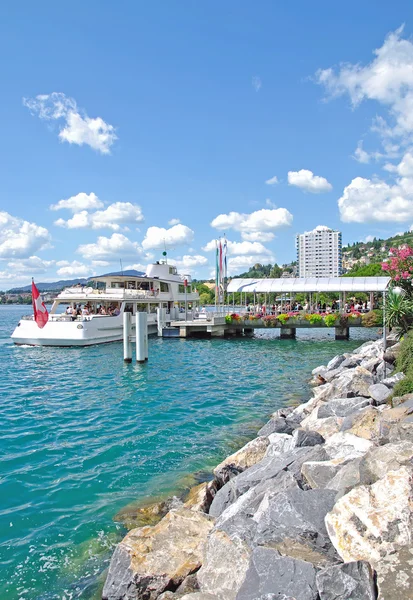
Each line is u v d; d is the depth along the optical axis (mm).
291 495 6953
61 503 9578
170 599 6023
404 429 8945
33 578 7152
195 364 29250
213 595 5637
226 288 51562
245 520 7094
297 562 5352
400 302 20078
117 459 12203
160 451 12859
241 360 31000
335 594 4789
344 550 5582
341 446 9766
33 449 12969
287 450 10750
